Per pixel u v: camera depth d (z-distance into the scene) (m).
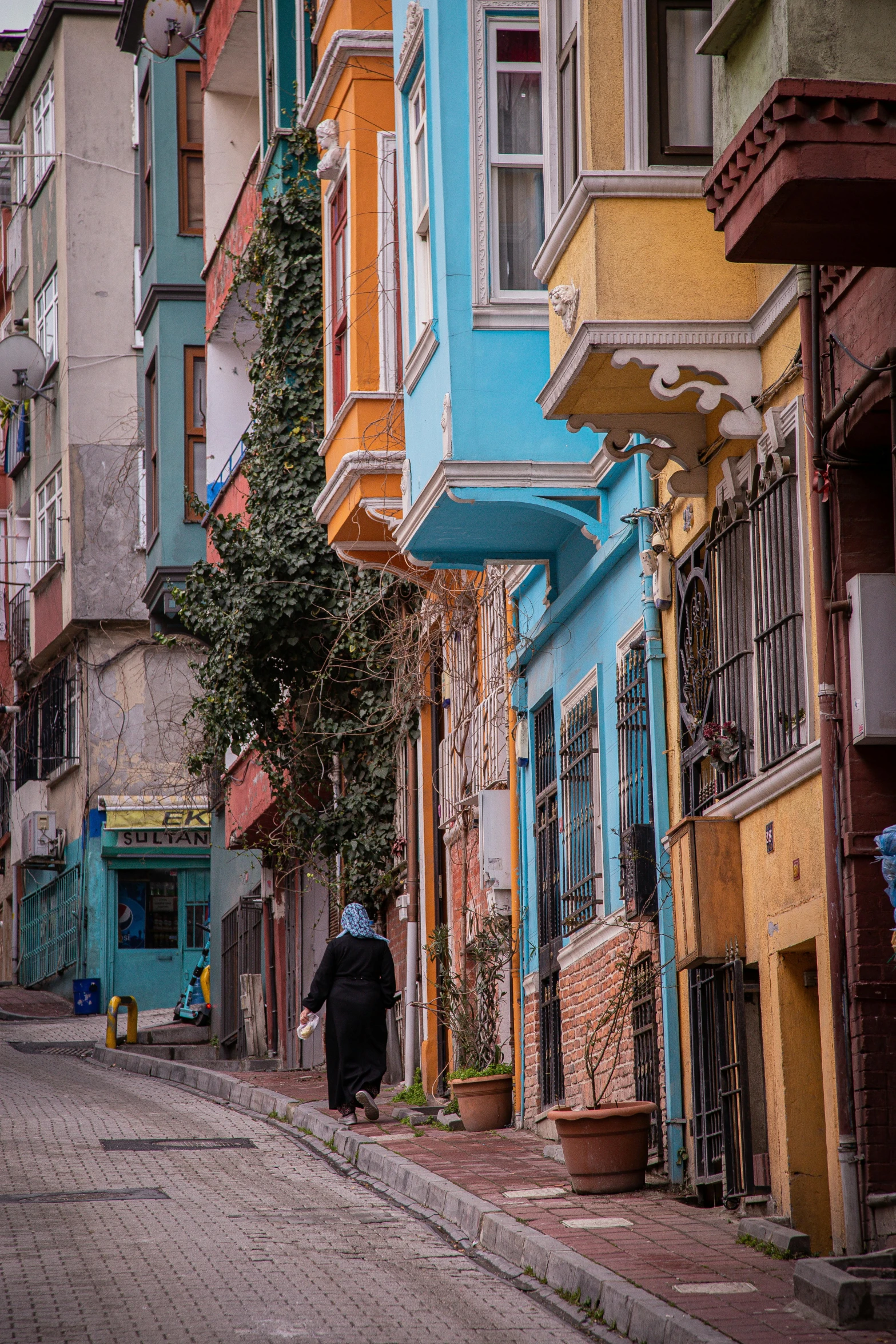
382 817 22.66
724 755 11.92
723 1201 12.06
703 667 12.78
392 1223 12.70
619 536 14.13
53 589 42.41
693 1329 8.58
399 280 18.33
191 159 32.97
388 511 18.48
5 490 49.66
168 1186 14.34
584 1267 10.09
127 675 40.91
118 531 41.00
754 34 9.26
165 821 40.12
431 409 15.23
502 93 15.02
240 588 22.61
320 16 20.23
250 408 23.69
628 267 11.66
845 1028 10.20
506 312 14.66
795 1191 11.05
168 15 30.34
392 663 21.98
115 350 42.00
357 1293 10.23
